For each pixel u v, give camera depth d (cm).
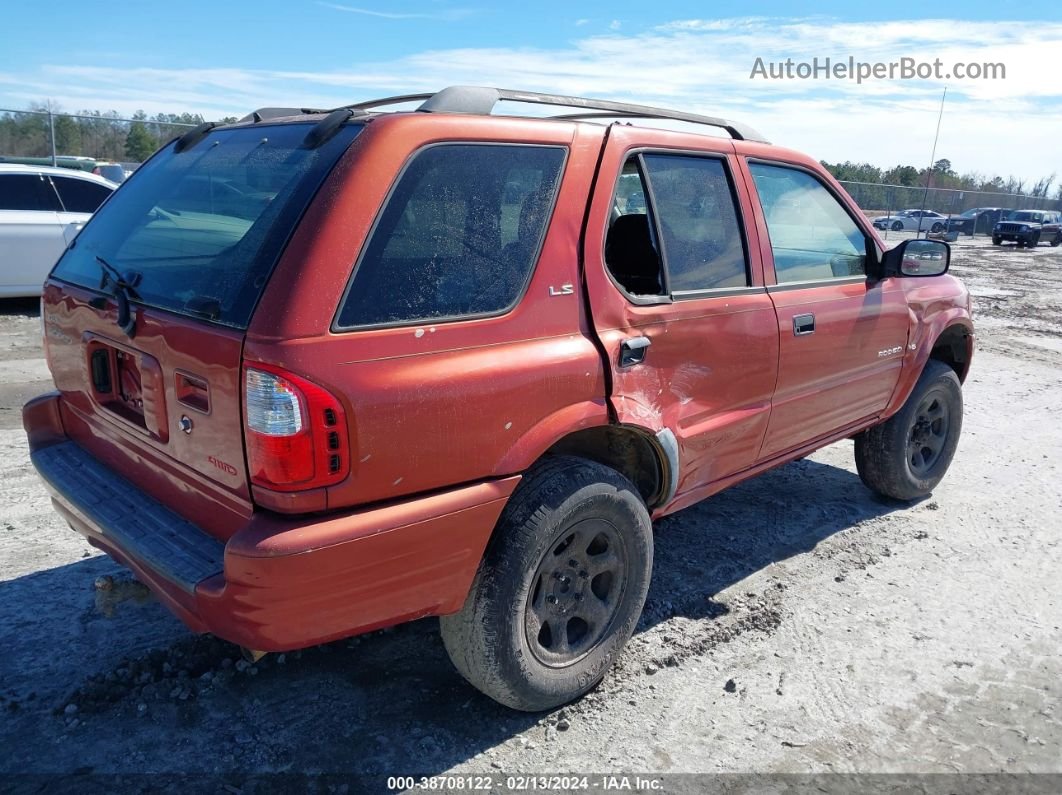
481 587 261
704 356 322
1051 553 445
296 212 230
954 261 2484
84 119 1569
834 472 561
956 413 511
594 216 285
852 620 368
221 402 226
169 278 258
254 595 216
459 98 266
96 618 338
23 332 872
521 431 259
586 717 295
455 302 246
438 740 279
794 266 379
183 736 275
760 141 381
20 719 278
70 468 304
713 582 396
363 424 223
